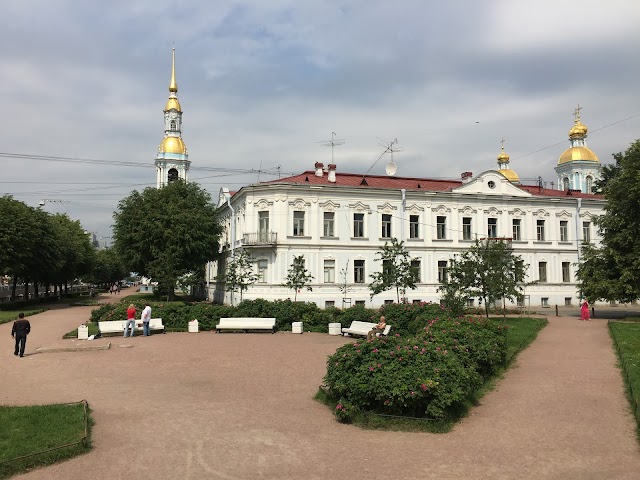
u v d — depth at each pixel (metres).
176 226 46.50
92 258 75.06
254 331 26.30
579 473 7.78
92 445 9.07
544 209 48.56
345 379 11.12
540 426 10.06
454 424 10.33
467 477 7.65
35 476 7.77
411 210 44.59
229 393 13.01
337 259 42.31
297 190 41.72
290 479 7.59
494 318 31.06
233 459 8.41
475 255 31.08
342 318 26.11
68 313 39.50
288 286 35.84
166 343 22.05
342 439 9.45
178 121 95.06
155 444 9.13
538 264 48.00
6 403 11.82
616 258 33.34
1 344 21.88
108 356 18.77
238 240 46.25
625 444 9.01
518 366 15.95
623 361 15.34
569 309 44.50
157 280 45.38
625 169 34.25
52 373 15.63
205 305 28.47
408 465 8.15
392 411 10.52
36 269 46.66
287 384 14.05
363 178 46.53
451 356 11.56
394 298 42.94
